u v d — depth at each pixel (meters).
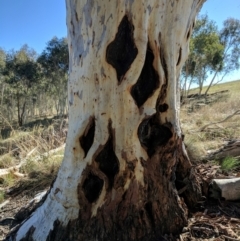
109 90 1.74
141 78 1.77
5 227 2.55
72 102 1.91
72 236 1.87
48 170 4.14
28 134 7.41
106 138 1.80
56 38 21.34
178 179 2.31
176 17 1.82
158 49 1.76
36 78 21.92
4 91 20.50
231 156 3.67
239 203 2.47
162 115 1.87
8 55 21.83
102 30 1.69
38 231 2.00
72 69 1.90
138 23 1.65
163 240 1.93
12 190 3.75
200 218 2.22
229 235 2.00
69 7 1.88
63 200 1.92
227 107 9.72
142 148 1.83
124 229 1.87
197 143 4.50
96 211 1.86
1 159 5.34
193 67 17.56
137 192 1.87
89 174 1.87
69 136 1.92
